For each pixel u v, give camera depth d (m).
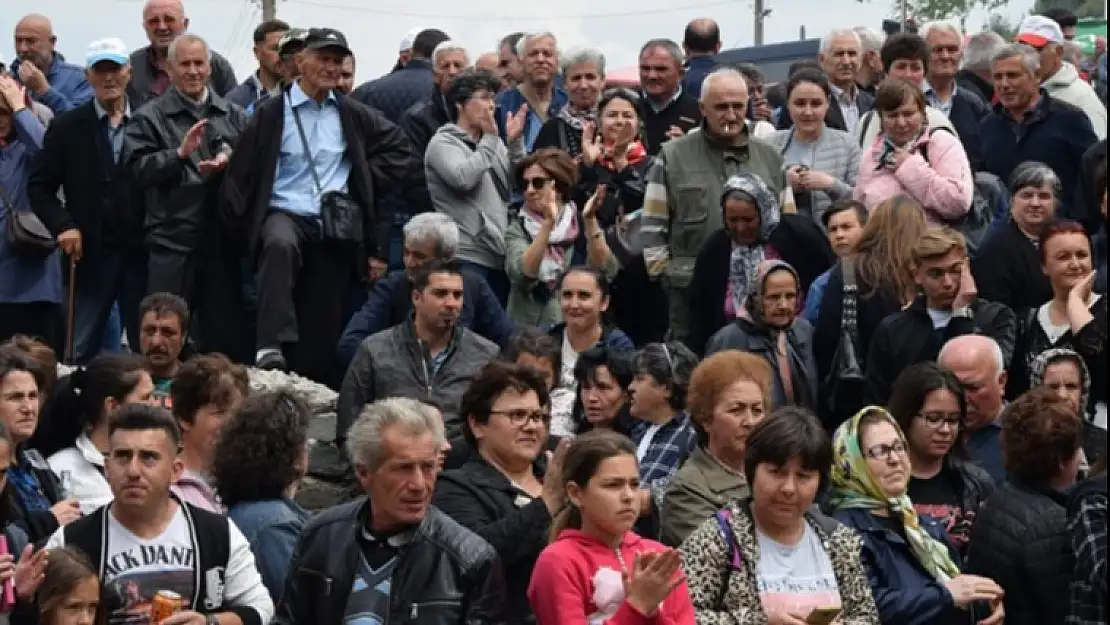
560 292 14.80
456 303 14.05
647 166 17.14
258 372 15.63
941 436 11.86
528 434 11.07
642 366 12.45
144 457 9.89
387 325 15.55
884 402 13.71
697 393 11.36
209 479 11.67
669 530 11.16
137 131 16.94
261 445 10.64
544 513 10.34
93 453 12.01
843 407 13.88
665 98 18.33
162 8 19.59
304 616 9.34
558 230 16.42
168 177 16.70
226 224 16.52
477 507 10.84
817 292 14.81
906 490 11.88
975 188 16.84
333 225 16.48
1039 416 11.14
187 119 17.06
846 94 18.70
